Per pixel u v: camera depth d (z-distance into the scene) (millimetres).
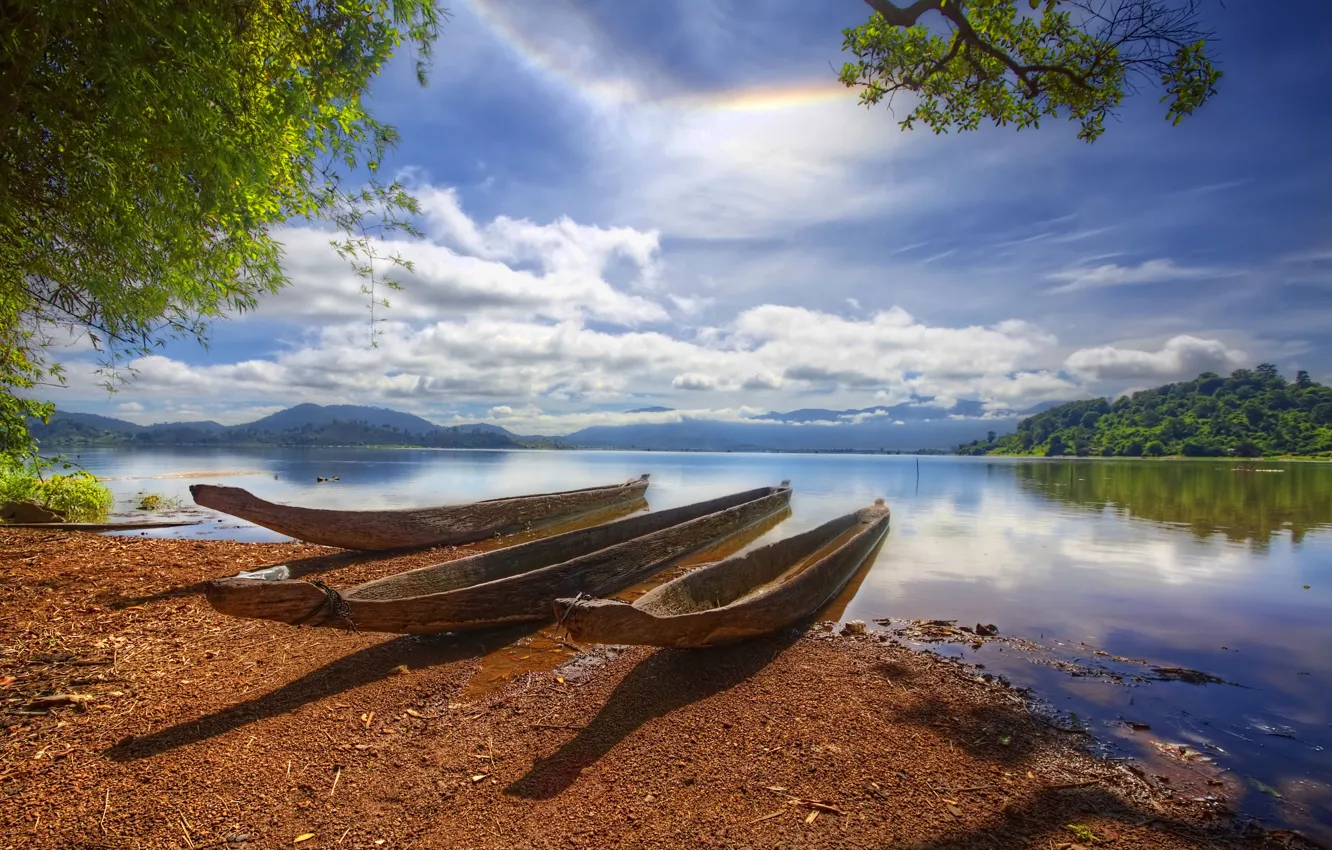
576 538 8828
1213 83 6203
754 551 7895
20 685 4375
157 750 3658
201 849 2852
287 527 9242
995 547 12164
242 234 6375
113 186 4625
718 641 5570
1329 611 7727
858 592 8461
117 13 3904
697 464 71500
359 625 5156
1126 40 6445
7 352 7934
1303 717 4754
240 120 5188
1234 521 16484
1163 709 4848
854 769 3740
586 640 4480
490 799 3375
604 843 3002
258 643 5523
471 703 4625
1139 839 3199
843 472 49094
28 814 2992
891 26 7688
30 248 5344
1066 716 4664
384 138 7039
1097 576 9602
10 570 7520
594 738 4098
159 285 6117
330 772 3578
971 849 3033
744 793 3453
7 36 3754
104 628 5684
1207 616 7469
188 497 19812
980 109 8031
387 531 10008
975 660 5863
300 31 5812
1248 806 3568
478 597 5863
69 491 14914
